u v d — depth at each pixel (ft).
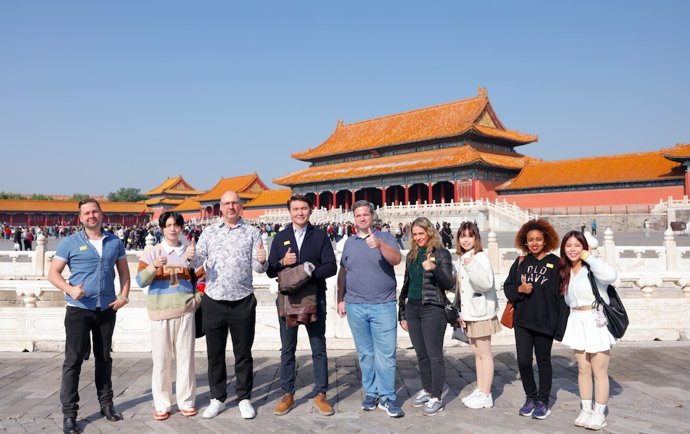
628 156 237.04
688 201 196.54
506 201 235.40
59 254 26.30
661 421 25.34
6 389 30.76
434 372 27.12
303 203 28.40
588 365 25.26
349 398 29.71
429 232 27.63
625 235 188.24
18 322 42.22
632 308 44.78
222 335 27.66
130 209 459.73
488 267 27.35
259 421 26.23
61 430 24.91
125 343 41.24
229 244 27.55
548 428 24.93
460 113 290.35
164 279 27.25
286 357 27.89
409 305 28.48
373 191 327.47
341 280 29.73
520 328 26.73
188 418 26.78
